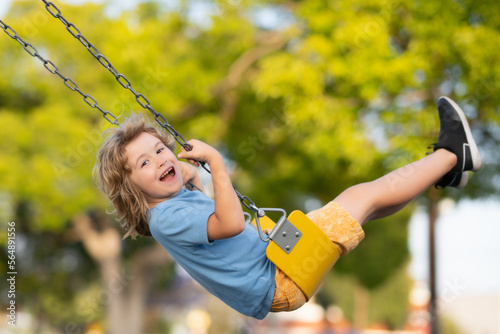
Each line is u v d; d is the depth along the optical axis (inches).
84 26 532.1
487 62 358.3
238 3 496.1
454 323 848.3
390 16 387.5
